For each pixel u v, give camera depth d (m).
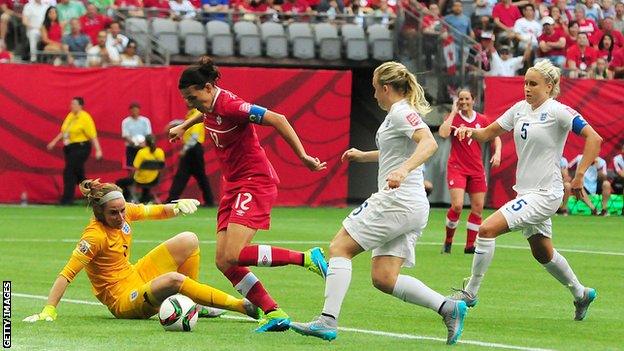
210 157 75.44
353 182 84.19
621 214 77.75
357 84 84.19
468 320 29.83
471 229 49.12
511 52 84.31
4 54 75.12
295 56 81.06
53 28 76.62
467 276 40.75
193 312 26.30
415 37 79.69
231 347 24.25
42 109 73.38
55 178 73.88
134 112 72.56
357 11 86.62
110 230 27.53
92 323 27.27
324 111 77.19
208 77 26.09
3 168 73.06
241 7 84.44
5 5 77.31
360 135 84.12
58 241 50.84
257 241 52.59
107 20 77.94
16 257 44.00
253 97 76.00
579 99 79.19
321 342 25.22
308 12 84.56
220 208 27.08
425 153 23.91
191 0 83.25
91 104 73.75
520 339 26.61
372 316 30.08
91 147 72.56
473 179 49.12
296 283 37.16
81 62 75.75
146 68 74.12
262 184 26.66
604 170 77.69
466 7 86.94
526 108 30.59
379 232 24.73
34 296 32.72
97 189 27.22
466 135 31.61
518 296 35.19
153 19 80.00
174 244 28.17
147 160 71.44
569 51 84.25
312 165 26.11
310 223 64.06
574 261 47.22
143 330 26.30
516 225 30.08
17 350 23.58
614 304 33.88
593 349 25.38
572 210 78.12
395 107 24.94
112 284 27.66
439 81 78.56
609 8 92.00
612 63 85.56
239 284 26.64
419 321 29.25
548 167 30.17
